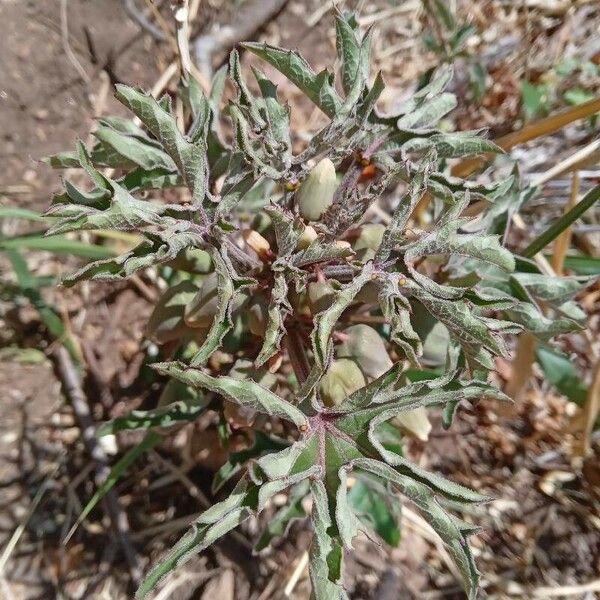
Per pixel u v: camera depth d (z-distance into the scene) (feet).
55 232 0.66
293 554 1.14
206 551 1.15
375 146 0.86
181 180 0.85
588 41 1.52
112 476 1.02
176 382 0.95
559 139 1.41
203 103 0.77
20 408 1.23
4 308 1.27
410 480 0.65
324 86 0.82
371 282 0.77
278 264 0.74
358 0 1.58
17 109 1.31
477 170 1.14
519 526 1.21
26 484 1.19
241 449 0.98
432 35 1.55
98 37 1.38
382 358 0.82
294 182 0.82
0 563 1.13
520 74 1.50
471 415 1.26
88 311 1.29
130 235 1.22
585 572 1.18
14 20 1.31
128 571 1.15
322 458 0.69
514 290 0.91
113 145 0.81
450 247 0.71
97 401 1.24
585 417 1.13
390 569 1.14
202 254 0.86
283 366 1.17
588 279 0.89
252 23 1.47
